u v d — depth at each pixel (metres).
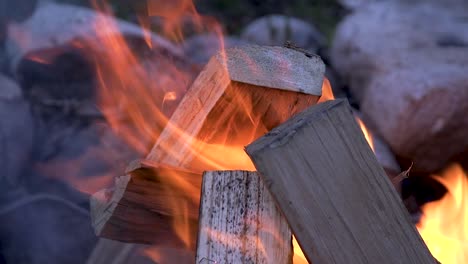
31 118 2.79
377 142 2.77
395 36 3.19
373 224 1.09
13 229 2.47
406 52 3.05
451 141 2.68
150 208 1.42
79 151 2.76
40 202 2.54
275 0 4.63
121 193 1.40
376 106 2.93
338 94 3.34
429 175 2.74
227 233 1.16
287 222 1.09
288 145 1.08
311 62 1.23
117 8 3.90
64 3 3.58
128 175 1.37
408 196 2.66
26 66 3.00
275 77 1.19
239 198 1.17
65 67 3.01
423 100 2.69
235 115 1.23
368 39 3.26
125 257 1.96
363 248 1.08
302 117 1.13
